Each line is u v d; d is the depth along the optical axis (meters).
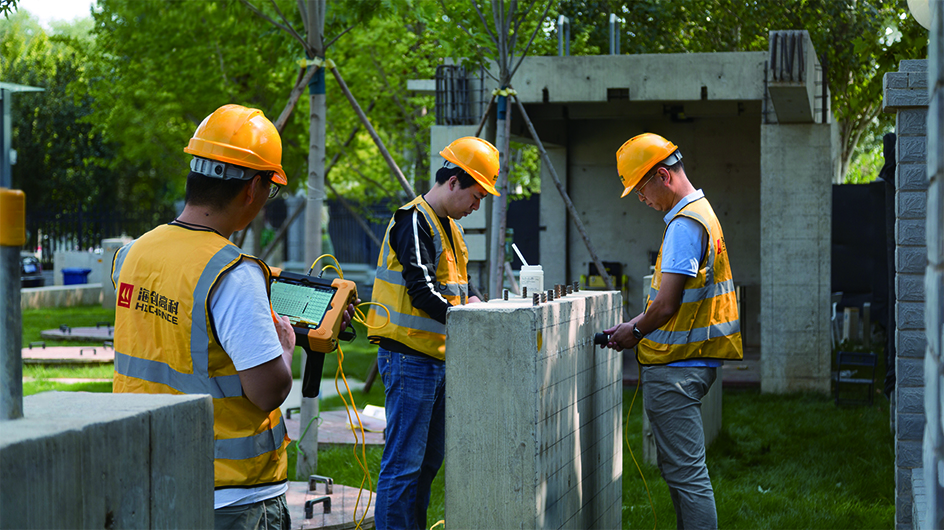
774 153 9.26
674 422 3.75
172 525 1.71
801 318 9.24
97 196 26.91
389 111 13.61
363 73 12.18
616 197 12.45
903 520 3.80
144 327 2.30
